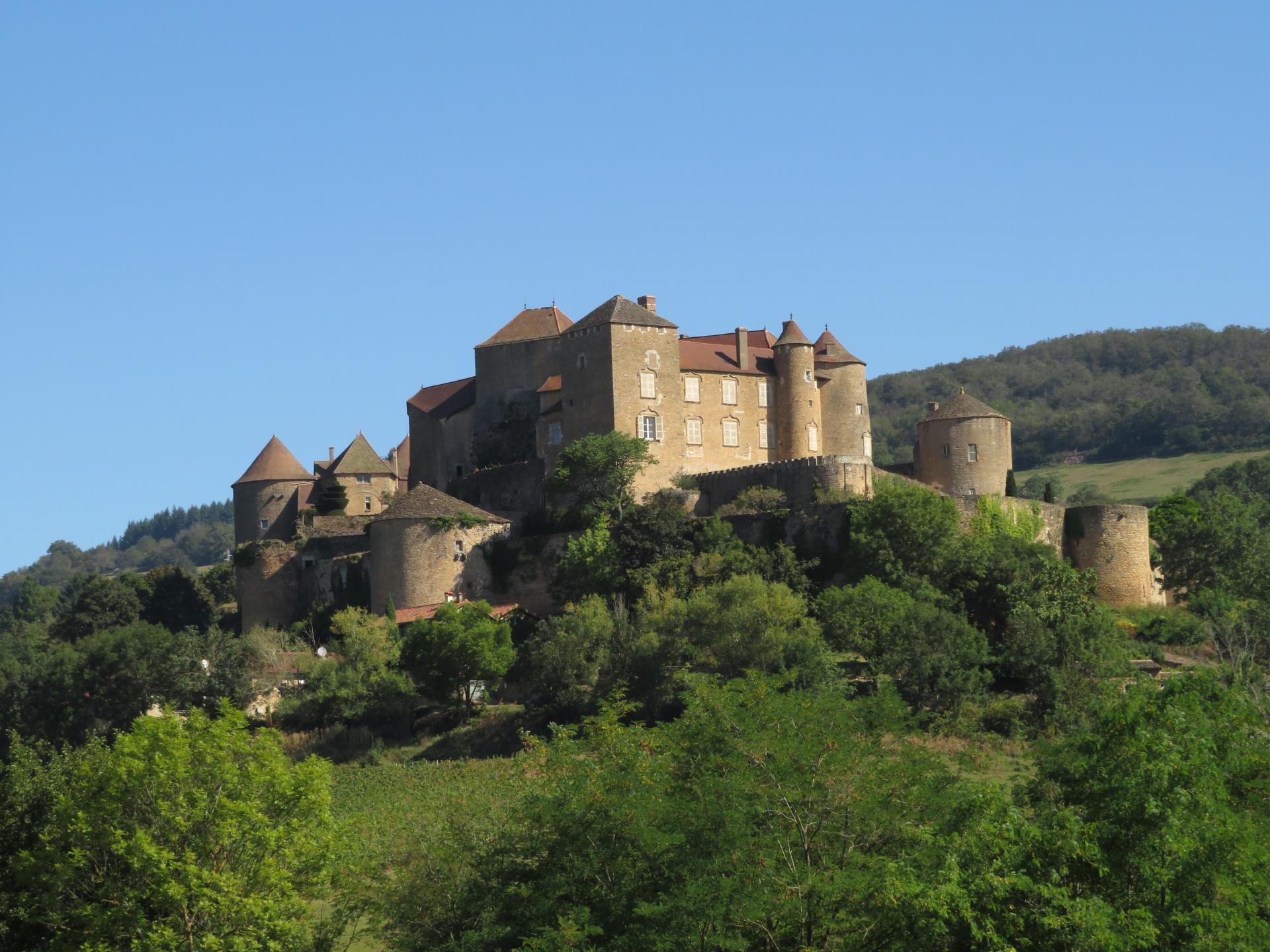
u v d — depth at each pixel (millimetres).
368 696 86312
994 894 40688
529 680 86688
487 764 76875
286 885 51000
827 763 49094
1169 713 45938
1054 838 42188
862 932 45031
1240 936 39812
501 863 50906
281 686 93875
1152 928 39469
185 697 93062
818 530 94375
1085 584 91562
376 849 54188
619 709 57719
